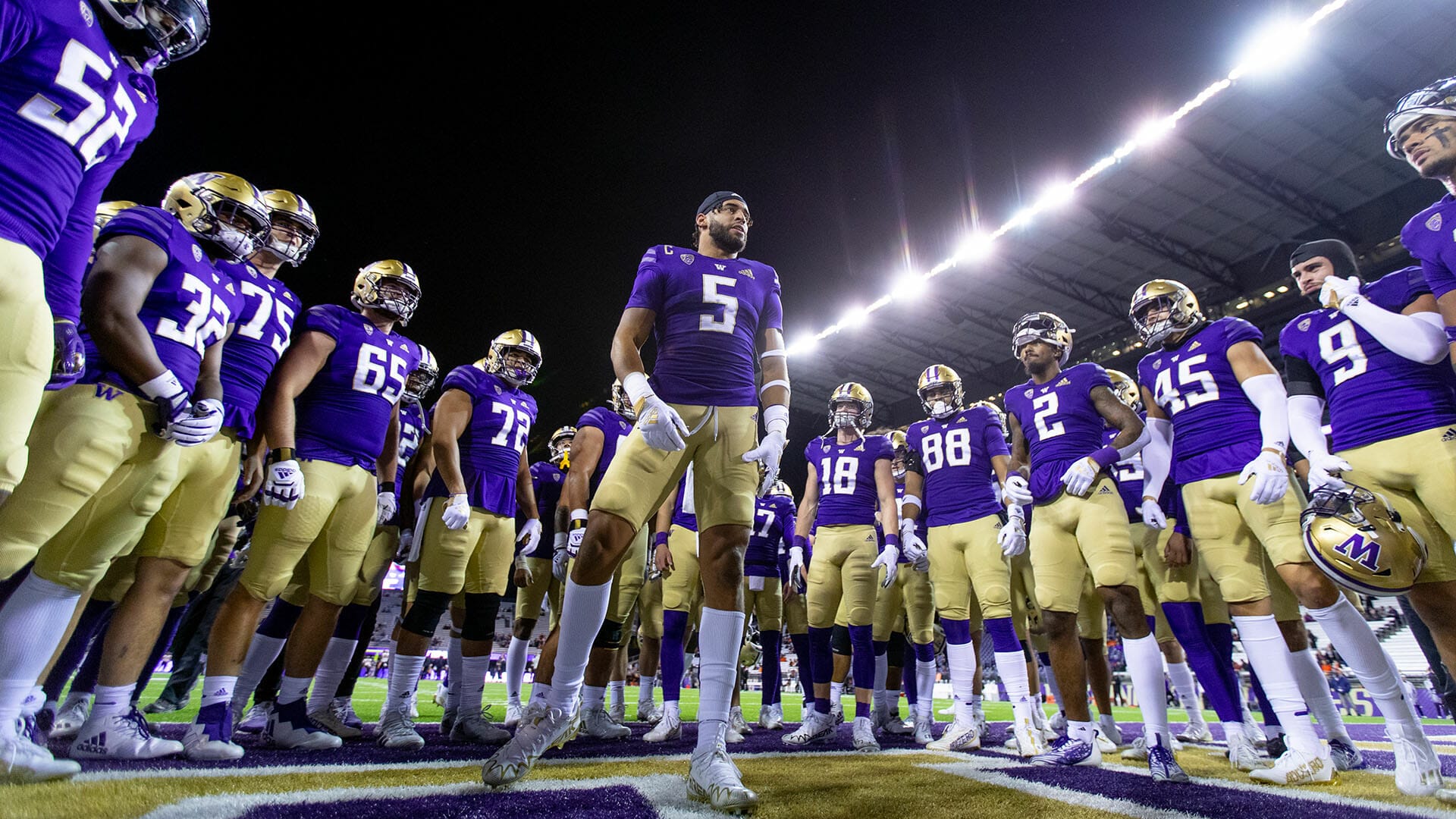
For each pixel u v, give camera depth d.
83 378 2.30
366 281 3.97
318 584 3.64
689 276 2.66
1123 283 23.03
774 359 2.78
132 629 2.74
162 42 2.02
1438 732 6.36
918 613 5.59
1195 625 3.86
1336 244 3.25
